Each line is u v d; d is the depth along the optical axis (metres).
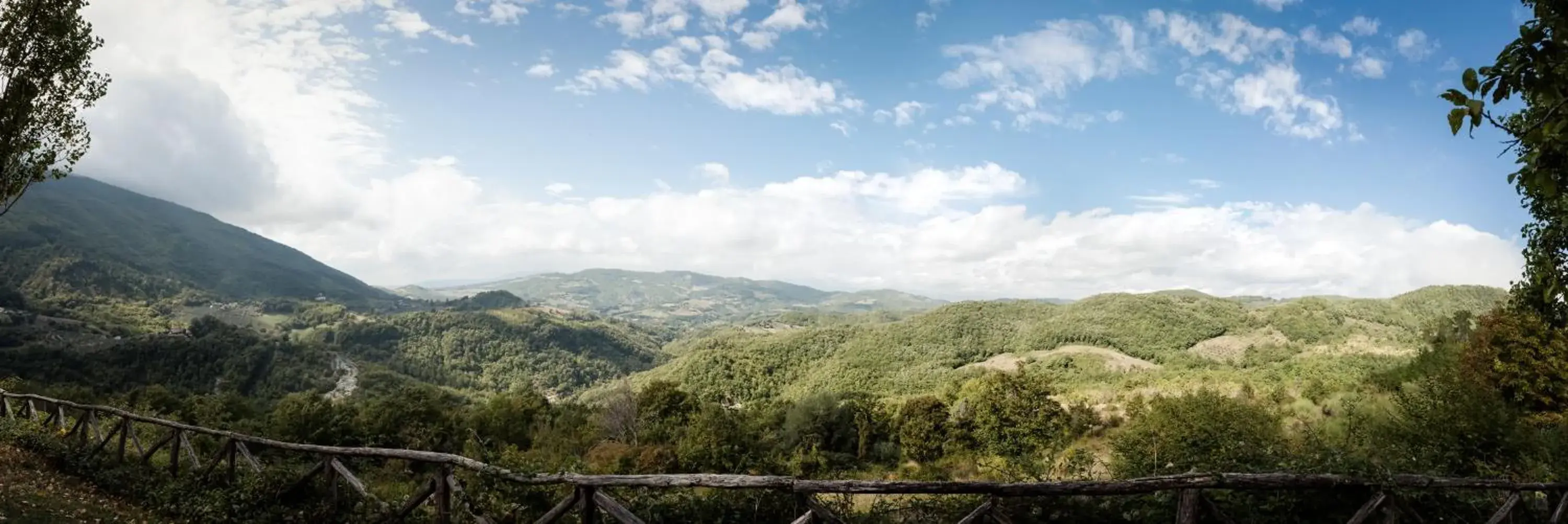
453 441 29.42
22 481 8.95
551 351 184.12
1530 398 17.27
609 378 179.12
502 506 6.64
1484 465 9.43
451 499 6.84
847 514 5.97
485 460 7.18
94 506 8.45
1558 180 4.26
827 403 50.00
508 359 169.12
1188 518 5.38
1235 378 65.06
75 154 11.97
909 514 6.01
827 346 134.75
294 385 98.00
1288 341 109.81
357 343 157.88
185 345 99.94
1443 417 11.02
